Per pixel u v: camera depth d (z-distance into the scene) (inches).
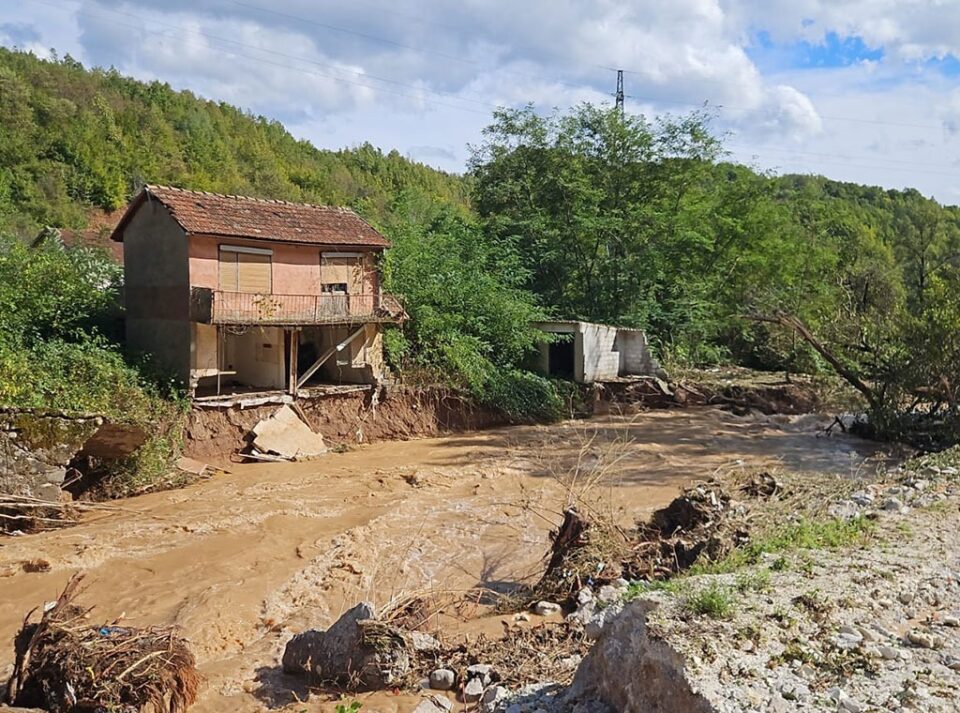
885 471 649.6
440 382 1035.3
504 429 1047.6
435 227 1330.0
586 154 1449.3
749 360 1556.3
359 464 829.2
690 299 1438.2
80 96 2728.8
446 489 719.1
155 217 863.7
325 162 3663.9
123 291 966.4
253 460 828.6
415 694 315.0
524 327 1166.3
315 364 948.0
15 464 605.3
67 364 757.9
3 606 450.3
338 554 534.0
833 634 245.8
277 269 909.8
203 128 3078.2
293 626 420.5
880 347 997.8
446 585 475.5
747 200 1533.0
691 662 218.2
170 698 299.3
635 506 650.8
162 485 713.6
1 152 2128.4
